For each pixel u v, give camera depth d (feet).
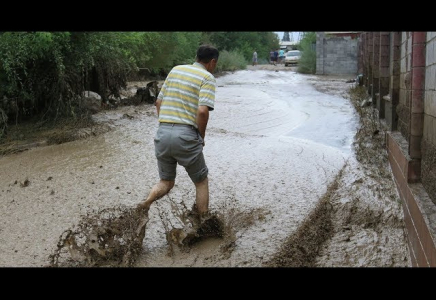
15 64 33.32
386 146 28.94
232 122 40.32
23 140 31.99
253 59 156.56
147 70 73.72
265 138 33.71
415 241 15.49
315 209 19.61
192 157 15.85
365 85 62.75
